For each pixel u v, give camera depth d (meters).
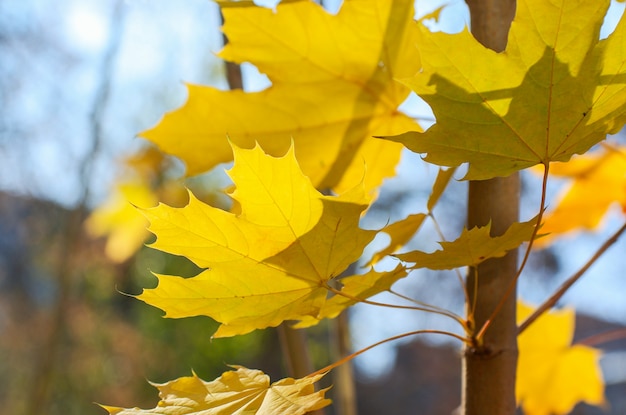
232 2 0.69
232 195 0.55
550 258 4.29
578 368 0.92
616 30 0.54
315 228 0.57
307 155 0.74
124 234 2.18
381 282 0.58
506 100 0.56
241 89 0.75
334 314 0.61
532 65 0.55
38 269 5.59
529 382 0.93
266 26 0.70
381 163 0.74
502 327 0.63
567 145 0.56
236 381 0.58
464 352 0.63
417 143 0.57
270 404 0.56
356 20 0.69
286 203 0.56
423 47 0.55
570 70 0.55
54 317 4.61
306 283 0.58
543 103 0.55
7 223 5.63
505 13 0.65
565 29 0.54
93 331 4.97
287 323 0.75
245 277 0.58
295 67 0.71
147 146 2.05
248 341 4.86
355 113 0.73
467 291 0.64
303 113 0.73
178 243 0.57
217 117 0.73
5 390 5.32
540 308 0.65
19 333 5.41
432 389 6.82
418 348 6.95
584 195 0.91
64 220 5.22
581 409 2.07
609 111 0.56
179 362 4.86
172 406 0.57
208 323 4.85
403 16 0.69
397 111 0.73
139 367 4.98
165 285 0.58
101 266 4.80
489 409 0.62
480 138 0.56
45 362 4.49
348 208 0.56
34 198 5.50
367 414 6.80
